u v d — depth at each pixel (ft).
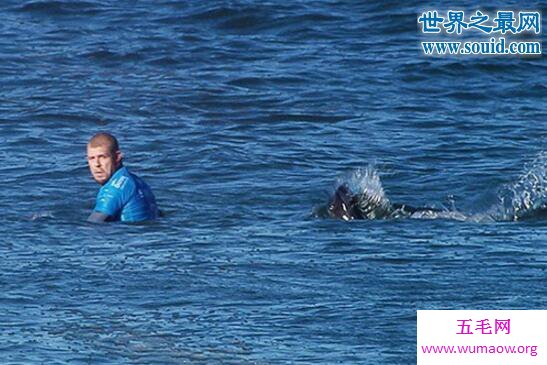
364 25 301.43
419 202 181.57
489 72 266.57
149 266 144.66
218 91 249.34
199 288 136.15
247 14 304.30
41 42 286.46
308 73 263.08
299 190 186.91
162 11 310.24
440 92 254.47
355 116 235.81
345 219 167.63
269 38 292.40
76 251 151.94
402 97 249.55
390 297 132.26
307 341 119.96
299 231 160.97
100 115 233.35
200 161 203.51
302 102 243.81
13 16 307.37
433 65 269.03
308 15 305.32
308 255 148.97
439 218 166.91
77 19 305.53
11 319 126.21
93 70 265.54
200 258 148.05
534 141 217.77
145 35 291.79
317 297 132.57
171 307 130.00
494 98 251.39
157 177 194.59
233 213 172.86
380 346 118.73
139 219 168.66
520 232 159.12
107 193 168.35
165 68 267.80
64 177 193.16
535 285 135.74
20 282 138.62
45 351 117.50
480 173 195.52
